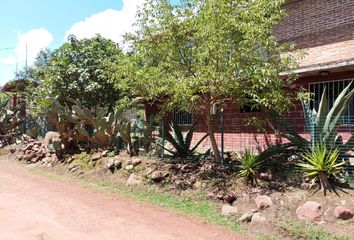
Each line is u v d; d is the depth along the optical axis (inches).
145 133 430.6
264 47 311.9
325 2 464.1
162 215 269.6
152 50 344.8
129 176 381.4
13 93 805.9
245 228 242.1
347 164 298.5
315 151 296.0
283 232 229.9
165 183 346.6
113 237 217.0
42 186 370.9
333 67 376.8
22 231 224.2
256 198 277.7
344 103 307.9
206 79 298.2
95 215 264.2
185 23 323.3
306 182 287.9
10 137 692.7
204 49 306.2
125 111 514.9
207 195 306.3
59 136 518.3
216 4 303.0
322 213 243.8
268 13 312.7
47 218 253.3
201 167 366.0
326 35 459.5
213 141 372.5
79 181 400.8
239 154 388.5
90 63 558.9
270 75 292.8
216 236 224.7
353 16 435.5
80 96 560.7
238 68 295.3
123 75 375.6
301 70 403.5
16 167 510.0
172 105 356.5
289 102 315.3
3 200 304.3
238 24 294.7
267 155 335.9
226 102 365.4
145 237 218.8
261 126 367.9
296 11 494.6
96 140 478.3
